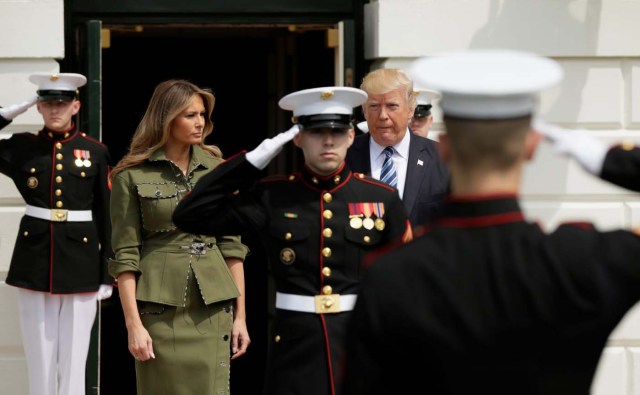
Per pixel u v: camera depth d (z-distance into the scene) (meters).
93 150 19.69
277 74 30.36
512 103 8.09
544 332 8.01
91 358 20.91
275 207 13.67
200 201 12.81
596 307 7.99
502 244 8.21
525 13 21.61
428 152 17.80
